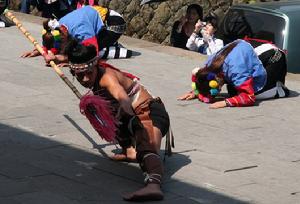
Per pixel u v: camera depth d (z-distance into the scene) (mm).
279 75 10430
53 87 10484
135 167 7375
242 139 8508
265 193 6789
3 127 8555
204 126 8977
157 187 6520
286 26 12461
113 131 6875
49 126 8664
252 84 10047
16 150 7766
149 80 11258
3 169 7152
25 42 13578
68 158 7578
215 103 9906
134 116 6859
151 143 6762
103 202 6410
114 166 7383
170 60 12844
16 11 18469
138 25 19234
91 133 8461
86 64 6742
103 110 6801
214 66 9992
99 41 11984
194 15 14422
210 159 7703
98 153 7773
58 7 15188
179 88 10859
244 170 7406
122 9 19281
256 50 10375
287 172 7406
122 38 14711
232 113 9641
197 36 13820
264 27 12703
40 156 7602
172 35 14773
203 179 7102
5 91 10180
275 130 8945
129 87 7059
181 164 7516
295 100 10477
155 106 7086
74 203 6348
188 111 9641
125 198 6453
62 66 11711
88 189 6715
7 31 14555
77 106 9570
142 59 12805
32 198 6414
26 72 11359
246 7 13211
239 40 10102
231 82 10031
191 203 6480
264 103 10242
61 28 11336
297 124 9258
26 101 9719
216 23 13336
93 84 6883
